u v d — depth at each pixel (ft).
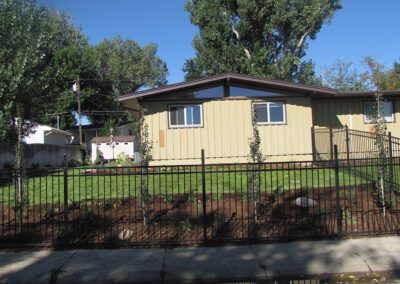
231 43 112.78
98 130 163.02
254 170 24.77
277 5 105.70
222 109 52.80
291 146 52.54
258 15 106.73
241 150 52.54
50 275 18.86
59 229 24.54
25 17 43.68
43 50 42.60
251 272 18.95
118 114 176.55
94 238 23.73
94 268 19.58
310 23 109.09
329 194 30.09
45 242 23.21
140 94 50.96
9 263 20.56
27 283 18.39
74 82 142.41
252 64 106.73
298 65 112.98
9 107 31.35
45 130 113.50
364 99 56.39
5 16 38.24
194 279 18.52
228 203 28.48
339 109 56.49
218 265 19.63
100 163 95.50
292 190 31.35
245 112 52.70
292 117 52.80
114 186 36.86
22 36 38.83
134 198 30.09
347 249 21.74
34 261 20.79
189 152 52.49
